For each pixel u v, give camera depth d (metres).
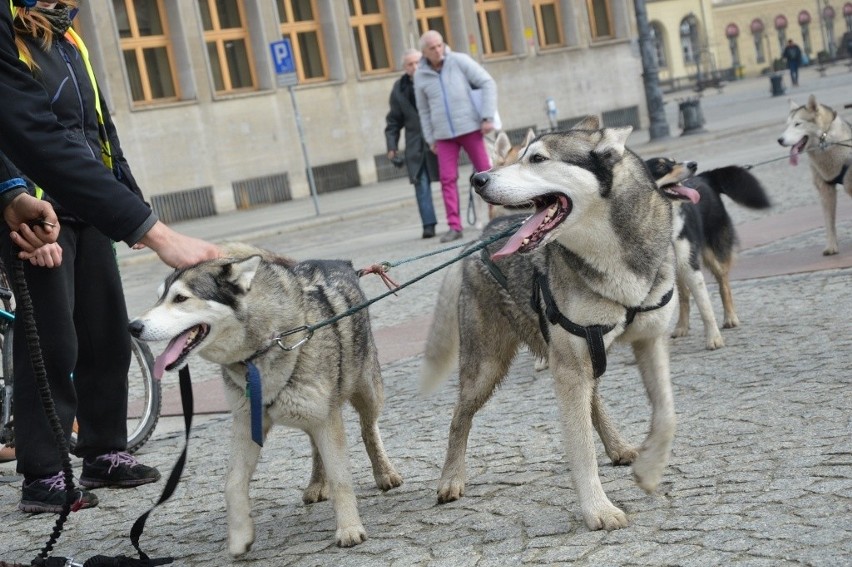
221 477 6.48
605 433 5.70
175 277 4.88
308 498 5.77
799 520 4.39
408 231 19.02
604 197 4.76
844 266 10.19
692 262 8.09
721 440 5.67
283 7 34.94
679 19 83.06
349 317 5.35
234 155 33.22
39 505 6.16
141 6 32.34
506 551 4.58
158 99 32.66
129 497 6.35
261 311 4.93
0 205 5.29
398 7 36.56
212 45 33.69
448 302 6.08
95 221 4.64
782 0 87.12
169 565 5.07
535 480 5.54
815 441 5.38
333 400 5.12
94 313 6.42
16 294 4.95
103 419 6.48
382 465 5.82
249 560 4.98
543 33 40.84
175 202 32.00
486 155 16.00
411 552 4.76
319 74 35.72
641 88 42.41
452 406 7.42
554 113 31.67
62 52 6.04
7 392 6.99
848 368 6.71
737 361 7.50
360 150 35.75
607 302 4.80
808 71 73.75
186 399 4.96
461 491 5.45
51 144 4.65
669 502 4.88
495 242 5.59
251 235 23.34
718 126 32.91
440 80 15.87
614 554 4.36
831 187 10.84
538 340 5.45
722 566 4.05
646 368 5.09
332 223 24.09
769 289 9.90
